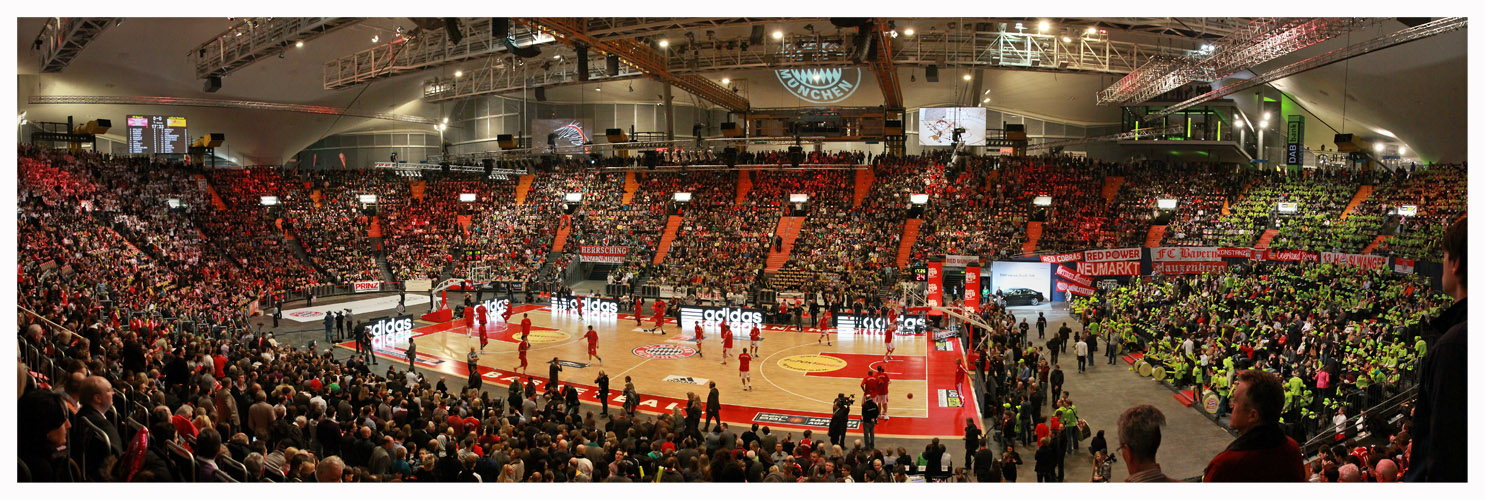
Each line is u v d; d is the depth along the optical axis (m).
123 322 31.78
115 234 44.53
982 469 17.66
